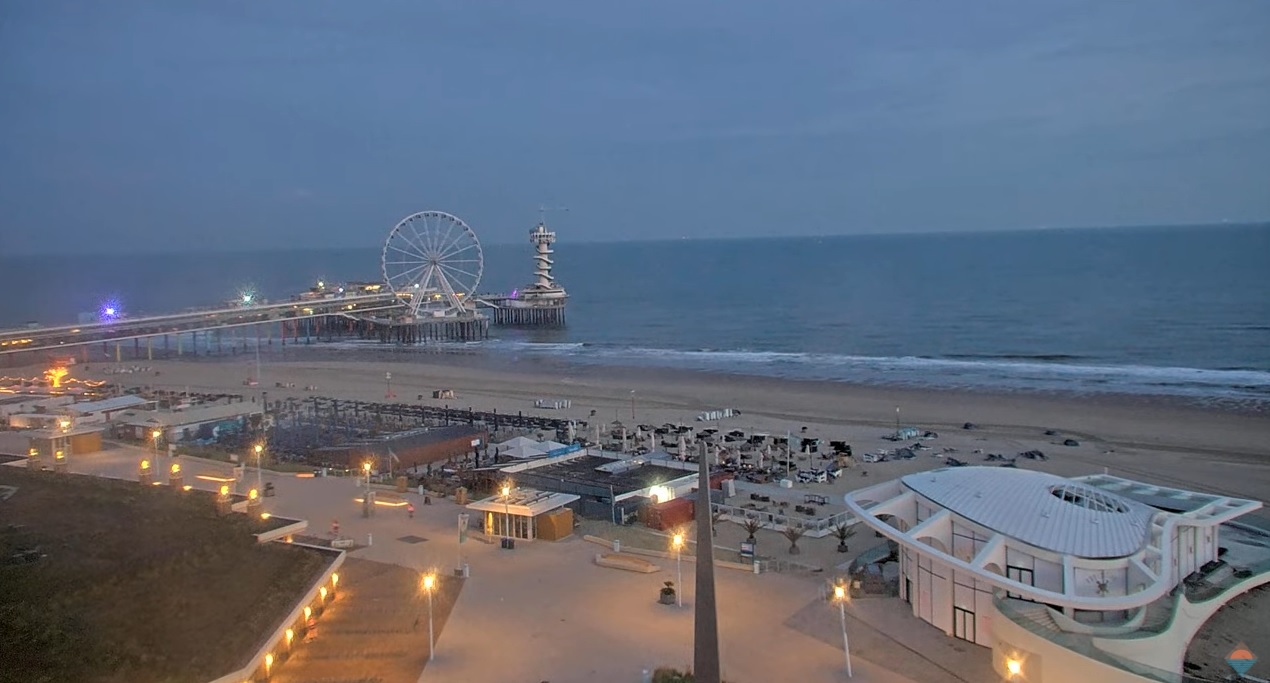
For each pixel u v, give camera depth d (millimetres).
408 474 84500
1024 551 44781
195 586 45562
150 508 56031
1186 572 50250
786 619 48156
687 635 46156
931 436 98562
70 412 104250
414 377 156875
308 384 150125
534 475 75750
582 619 48500
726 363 169250
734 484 76562
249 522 55281
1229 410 110875
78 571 45156
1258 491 75125
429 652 44188
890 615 48406
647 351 192750
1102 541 44531
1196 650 44844
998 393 127000
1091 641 39562
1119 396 122062
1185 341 175750
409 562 58000
